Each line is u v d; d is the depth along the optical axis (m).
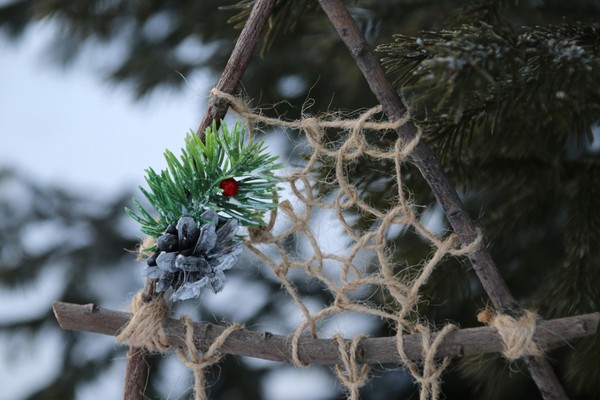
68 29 2.00
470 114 1.16
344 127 1.10
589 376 1.19
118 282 2.01
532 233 1.35
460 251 1.10
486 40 1.08
